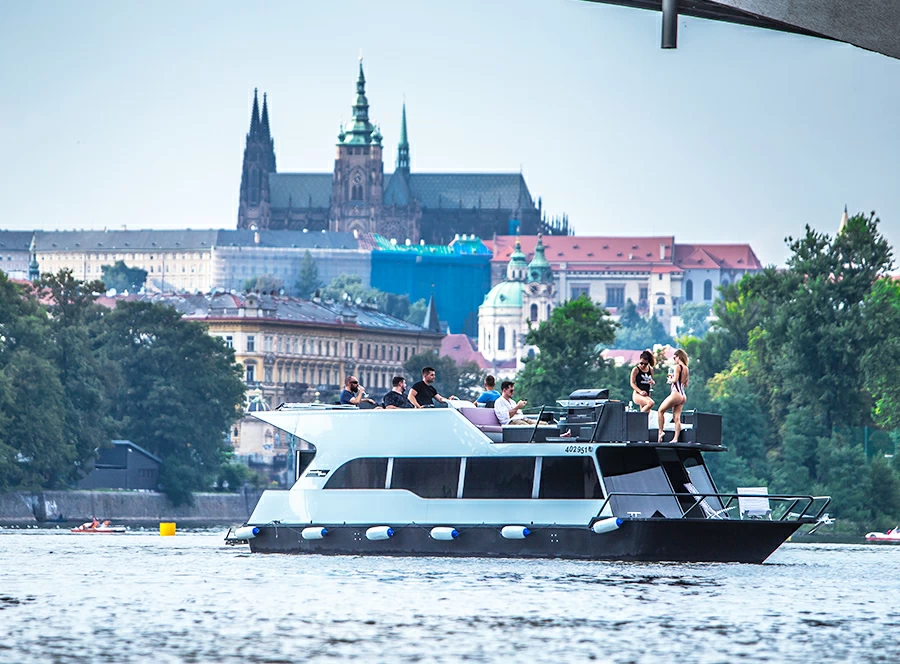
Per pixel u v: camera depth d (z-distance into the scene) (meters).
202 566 124.50
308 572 115.12
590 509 122.81
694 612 88.69
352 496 131.38
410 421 129.50
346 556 130.75
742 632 80.00
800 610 90.81
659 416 124.06
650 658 70.62
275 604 92.31
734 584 107.00
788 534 126.12
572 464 123.81
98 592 100.38
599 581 106.94
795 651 73.06
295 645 74.25
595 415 124.50
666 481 125.25
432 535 127.38
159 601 94.12
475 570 115.94
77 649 72.38
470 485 127.06
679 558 123.50
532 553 124.50
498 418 130.50
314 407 136.25
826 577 117.12
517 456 125.50
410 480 129.38
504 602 93.25
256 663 68.50
